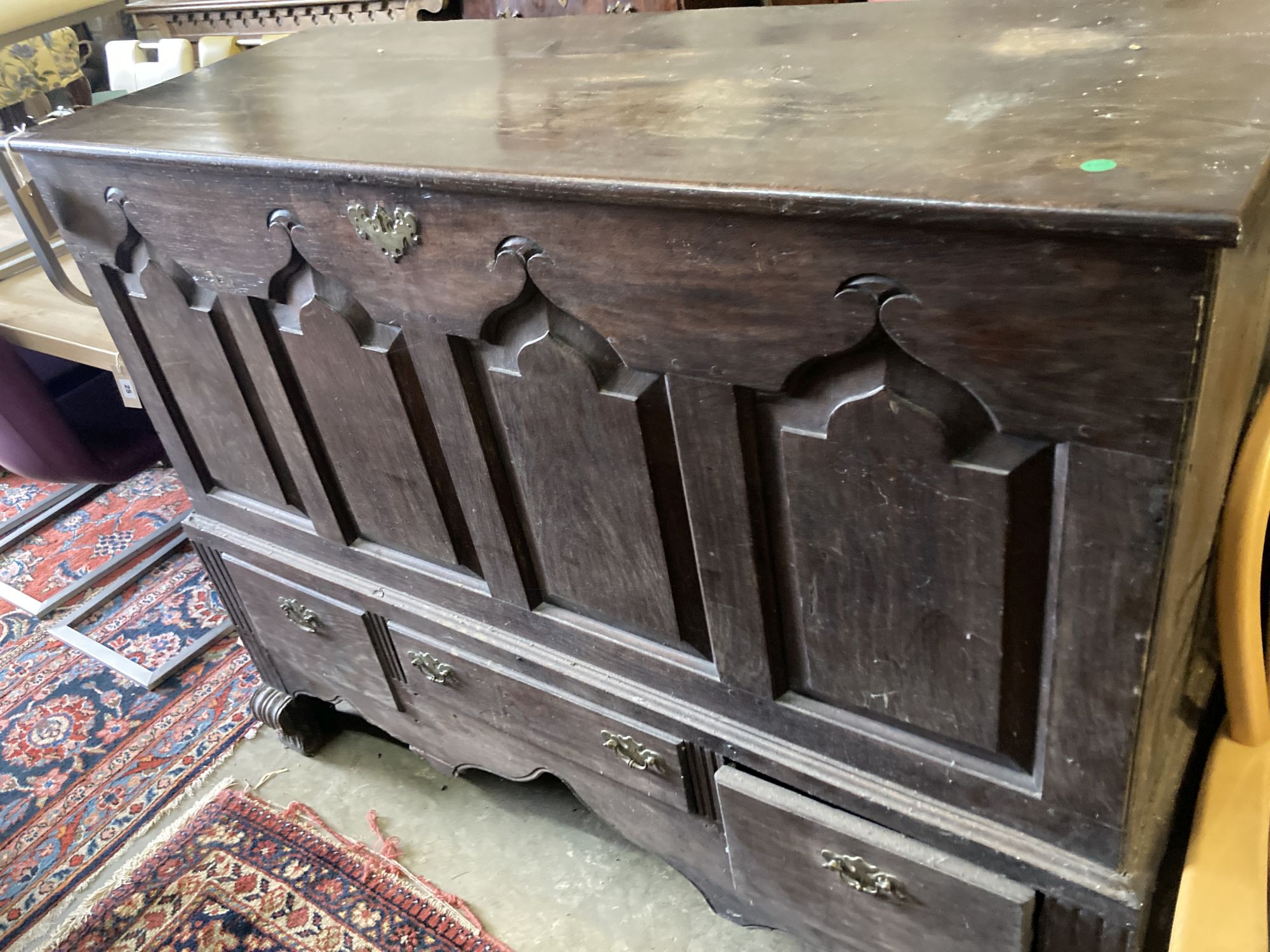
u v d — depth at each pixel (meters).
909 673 0.78
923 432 0.65
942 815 0.83
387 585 1.19
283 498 1.22
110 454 1.67
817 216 0.60
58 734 1.68
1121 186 0.52
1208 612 0.94
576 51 1.03
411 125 0.87
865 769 0.88
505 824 1.41
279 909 1.33
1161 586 0.62
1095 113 0.63
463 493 0.99
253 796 1.51
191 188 0.94
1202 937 0.73
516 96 0.91
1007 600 0.69
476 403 0.91
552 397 0.84
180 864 1.42
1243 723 0.83
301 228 0.89
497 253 0.78
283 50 1.26
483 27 1.21
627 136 0.75
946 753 0.82
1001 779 0.79
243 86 1.11
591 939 1.24
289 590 1.31
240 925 1.32
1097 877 0.76
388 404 0.97
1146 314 0.53
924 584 0.72
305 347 1.00
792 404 0.72
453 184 0.74
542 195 0.70
